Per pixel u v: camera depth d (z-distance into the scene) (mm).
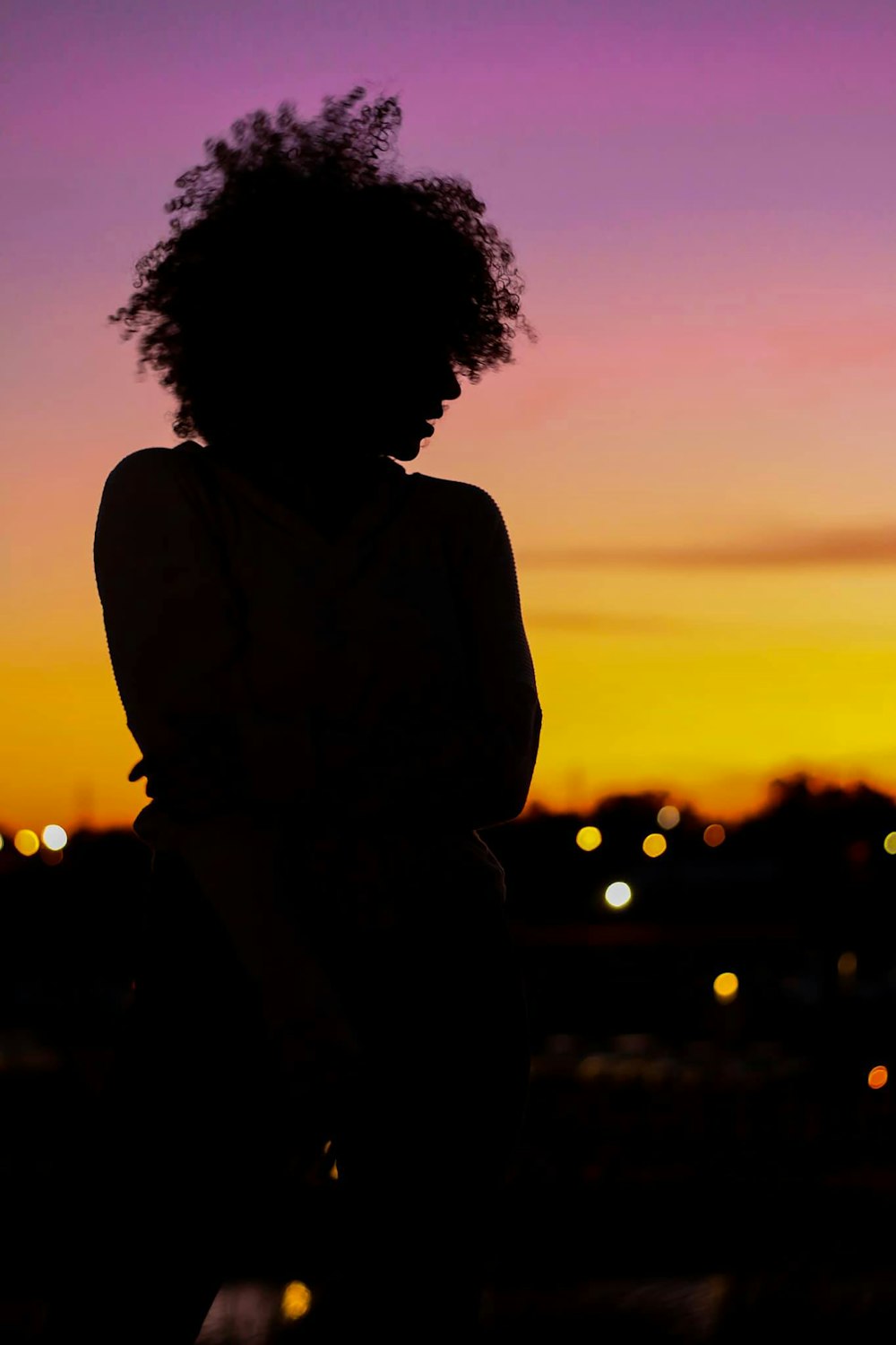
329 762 1990
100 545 2064
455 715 2113
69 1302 1963
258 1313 5160
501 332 2385
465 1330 2012
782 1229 8242
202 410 2238
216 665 1987
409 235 2227
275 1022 1898
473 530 2211
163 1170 1958
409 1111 1983
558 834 66625
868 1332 5480
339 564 2068
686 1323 5688
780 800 64812
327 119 2318
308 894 1975
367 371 2164
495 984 2043
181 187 2316
